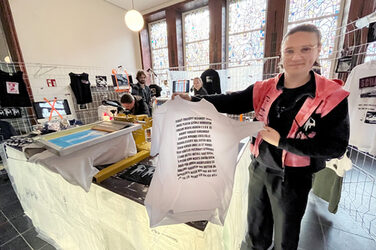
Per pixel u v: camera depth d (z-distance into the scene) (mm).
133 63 4762
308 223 1495
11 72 2645
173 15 4047
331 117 633
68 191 975
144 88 3021
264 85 825
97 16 3836
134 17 2391
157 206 542
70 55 3430
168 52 4371
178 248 649
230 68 3168
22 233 1500
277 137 685
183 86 3609
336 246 1287
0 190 2150
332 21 2824
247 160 1252
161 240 686
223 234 756
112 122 1166
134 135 1207
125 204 748
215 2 3500
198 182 578
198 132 610
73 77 3191
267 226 1046
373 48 2314
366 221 1480
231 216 831
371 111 1352
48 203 1176
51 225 1260
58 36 3229
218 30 3600
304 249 1271
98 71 3955
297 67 651
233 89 3207
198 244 589
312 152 641
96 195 835
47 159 797
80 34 3564
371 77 1322
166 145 601
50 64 3146
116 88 3301
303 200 802
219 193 557
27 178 1270
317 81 673
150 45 4988
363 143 1423
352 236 1359
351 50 1826
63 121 1858
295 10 3053
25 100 2619
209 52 3811
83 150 841
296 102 697
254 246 1113
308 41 614
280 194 825
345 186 1939
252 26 3506
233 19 3672
